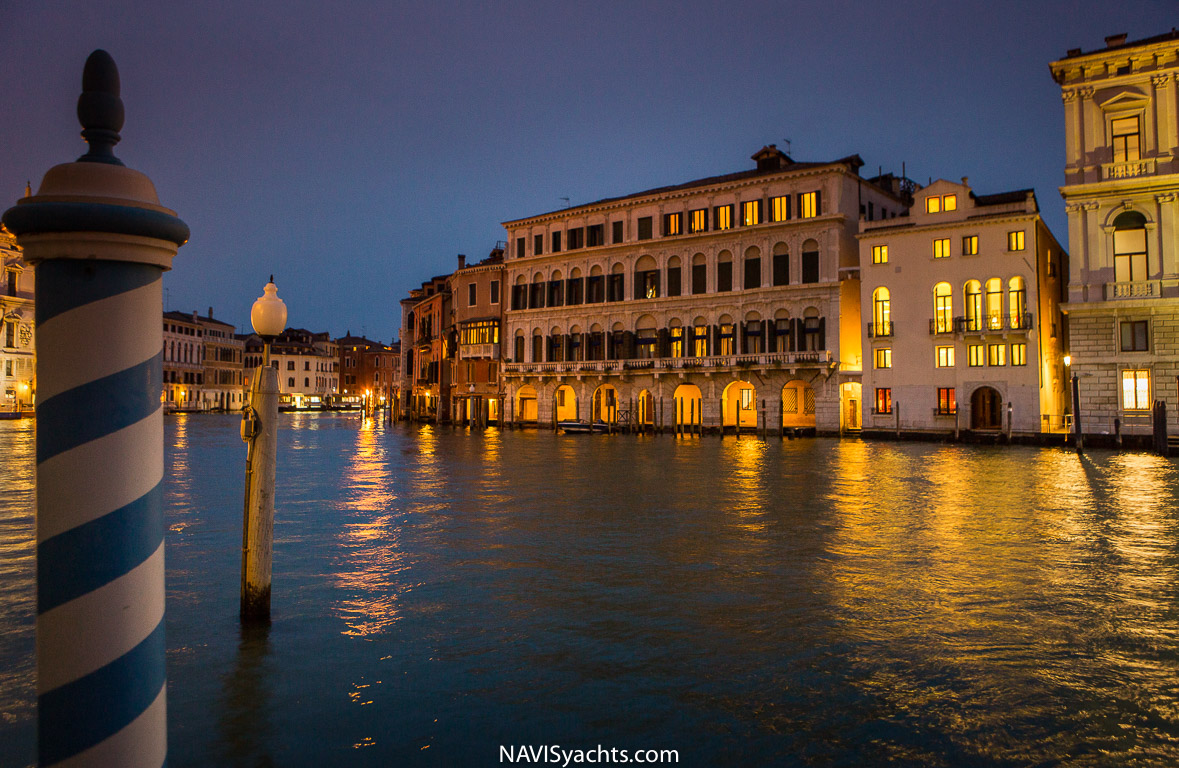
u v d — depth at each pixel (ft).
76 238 6.02
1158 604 21.76
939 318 125.59
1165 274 102.89
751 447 105.60
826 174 138.51
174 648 17.89
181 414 286.66
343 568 26.45
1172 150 102.63
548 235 176.96
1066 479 58.85
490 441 122.01
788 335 141.49
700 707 14.69
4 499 43.91
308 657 17.37
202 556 28.17
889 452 94.22
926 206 127.44
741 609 21.36
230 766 12.26
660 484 54.24
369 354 442.91
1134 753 12.76
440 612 21.06
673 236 155.43
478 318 188.85
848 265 139.13
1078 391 92.58
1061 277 141.59
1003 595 22.79
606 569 26.32
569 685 15.78
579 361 168.45
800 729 13.70
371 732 13.53
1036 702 14.85
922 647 18.10
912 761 12.51
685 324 154.51
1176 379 101.91
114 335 6.28
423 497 46.37
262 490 19.86
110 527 6.28
